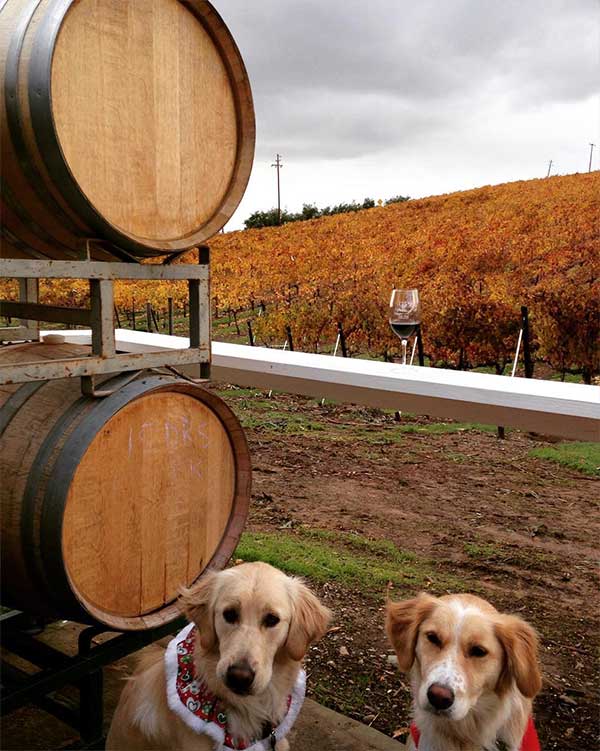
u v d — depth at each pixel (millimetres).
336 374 2707
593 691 2537
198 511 2342
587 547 4160
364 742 2225
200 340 2303
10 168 1965
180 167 2248
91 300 2033
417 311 2932
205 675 1771
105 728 2318
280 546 4043
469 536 4363
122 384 2061
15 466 1975
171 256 2260
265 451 6676
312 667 2715
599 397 2086
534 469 6051
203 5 2229
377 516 4762
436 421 8180
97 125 2006
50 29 1836
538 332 9703
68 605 1987
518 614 3209
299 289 13938
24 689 2027
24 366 1829
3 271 1802
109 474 2061
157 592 2236
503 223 12180
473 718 1712
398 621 1773
